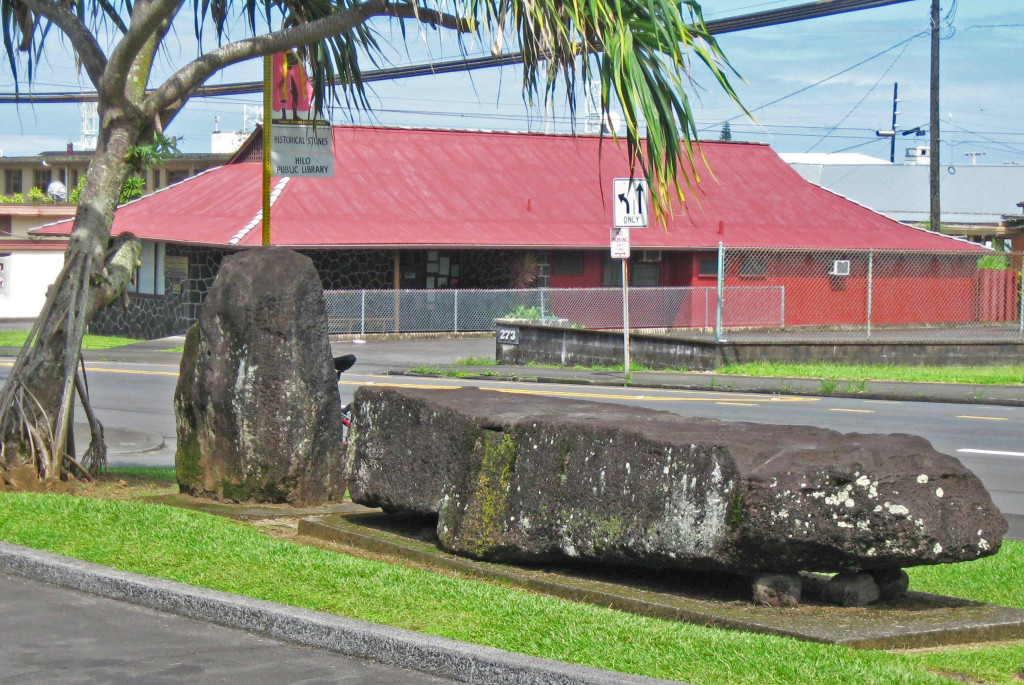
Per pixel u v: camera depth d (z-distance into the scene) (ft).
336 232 109.91
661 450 19.98
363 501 26.27
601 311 117.60
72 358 32.07
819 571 19.29
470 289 114.93
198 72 32.81
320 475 30.25
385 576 21.42
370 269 115.55
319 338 30.35
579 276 125.29
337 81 36.55
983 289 131.64
